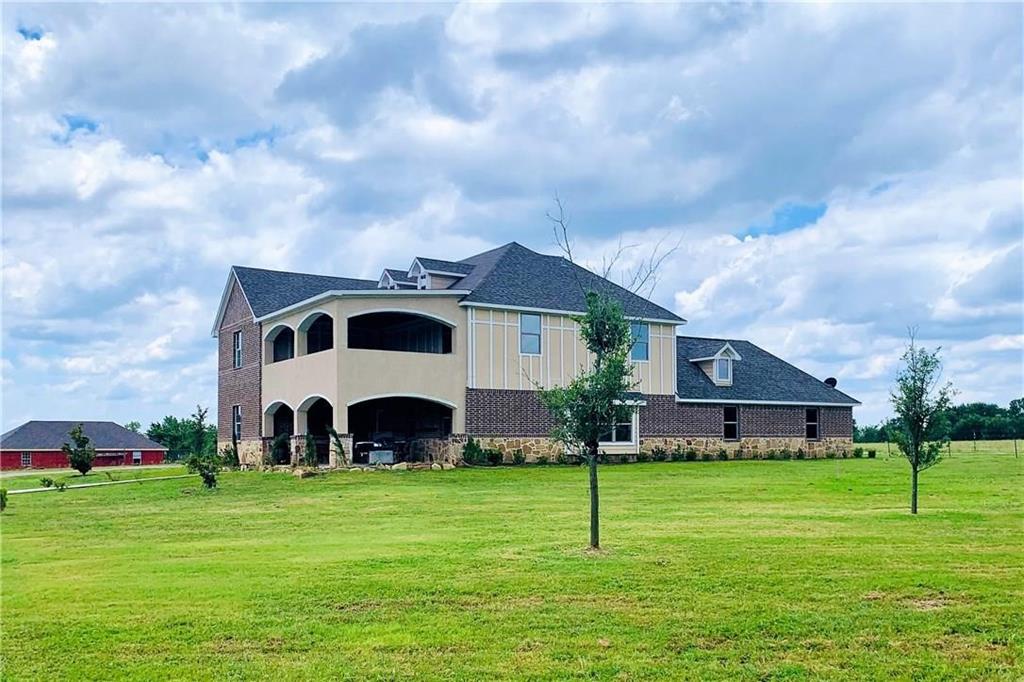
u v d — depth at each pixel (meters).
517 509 19.44
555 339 34.66
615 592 10.51
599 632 8.96
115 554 13.98
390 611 9.76
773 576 11.30
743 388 40.38
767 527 15.98
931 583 10.87
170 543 15.19
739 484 25.59
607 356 13.95
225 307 40.75
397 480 26.58
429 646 8.55
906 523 16.44
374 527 16.78
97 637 8.89
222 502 22.33
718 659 8.21
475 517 18.05
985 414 77.88
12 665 8.11
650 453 36.59
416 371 31.33
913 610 9.72
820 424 42.31
